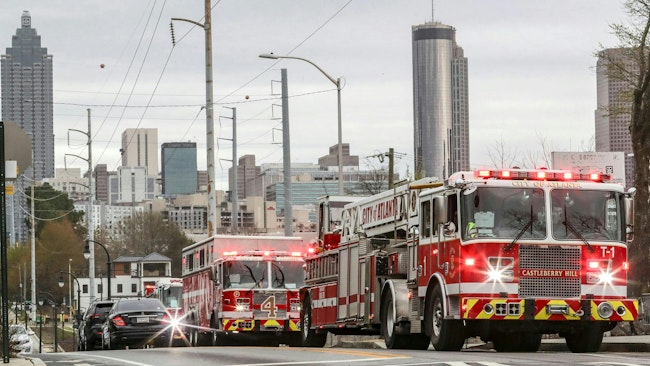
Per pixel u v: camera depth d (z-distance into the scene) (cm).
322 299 4588
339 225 4662
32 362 3122
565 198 3322
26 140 2923
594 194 3344
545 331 3369
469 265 3259
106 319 5369
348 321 4200
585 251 3303
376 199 4153
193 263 6347
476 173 3309
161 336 5094
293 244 5775
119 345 5150
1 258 2945
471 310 3234
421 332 3609
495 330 3338
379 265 3922
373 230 4166
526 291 3262
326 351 3559
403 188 3850
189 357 3397
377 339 5709
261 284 5503
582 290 3291
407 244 3766
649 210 5022
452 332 3372
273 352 3591
